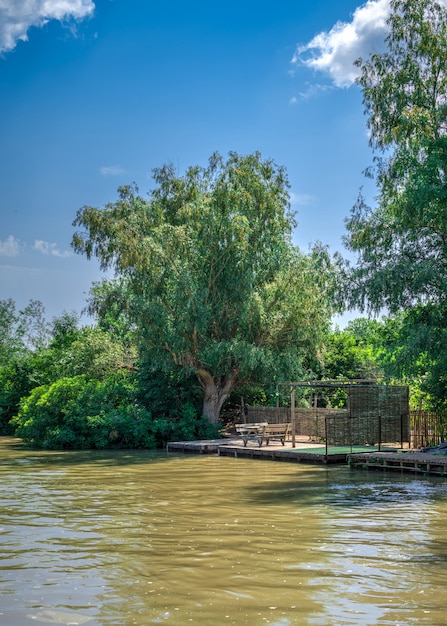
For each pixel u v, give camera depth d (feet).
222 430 131.03
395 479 70.23
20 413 131.03
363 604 28.07
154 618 26.53
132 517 49.16
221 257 118.01
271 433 100.73
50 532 43.68
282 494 60.49
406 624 25.59
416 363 89.35
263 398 138.21
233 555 36.83
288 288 120.57
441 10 93.04
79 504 55.52
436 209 84.28
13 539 41.52
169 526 45.50
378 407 90.27
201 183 124.36
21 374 170.30
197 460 93.91
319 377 142.51
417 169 83.71
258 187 119.65
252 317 118.93
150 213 124.06
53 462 92.94
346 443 86.69
